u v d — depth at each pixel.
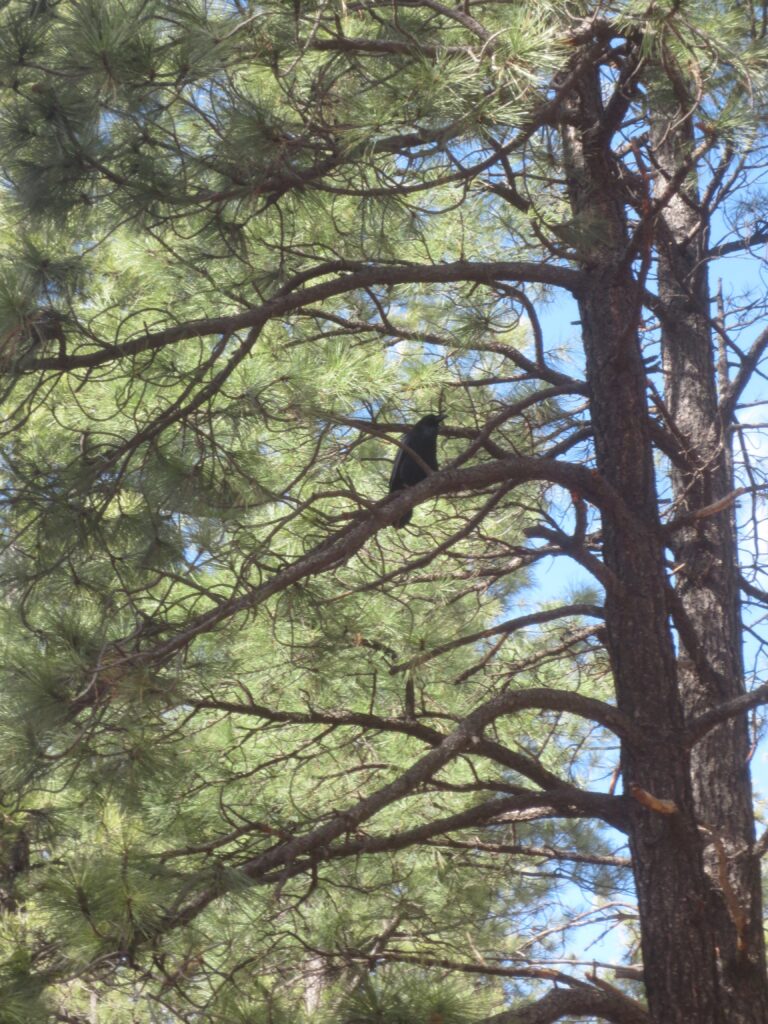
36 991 3.25
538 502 6.59
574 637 6.22
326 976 4.14
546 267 5.37
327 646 4.80
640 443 5.24
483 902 5.25
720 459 6.31
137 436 4.18
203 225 4.52
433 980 3.57
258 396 4.32
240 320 4.39
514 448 5.54
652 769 4.69
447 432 5.73
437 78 3.69
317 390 4.71
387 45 4.21
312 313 5.24
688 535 6.13
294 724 4.95
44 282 3.82
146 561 4.09
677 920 4.48
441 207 6.08
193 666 3.89
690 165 4.38
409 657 4.73
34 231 4.03
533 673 6.29
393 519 4.43
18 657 3.64
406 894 4.89
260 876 3.97
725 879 4.36
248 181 4.18
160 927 3.30
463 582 6.05
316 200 4.43
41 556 4.05
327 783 5.39
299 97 4.32
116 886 3.13
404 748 5.49
